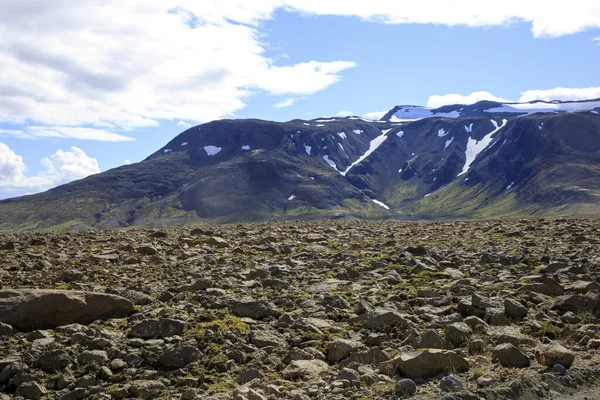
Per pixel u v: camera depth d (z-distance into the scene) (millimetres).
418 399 8859
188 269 19922
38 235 34188
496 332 11828
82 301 13062
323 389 9219
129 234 34281
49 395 9453
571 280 16750
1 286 15922
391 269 19172
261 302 13766
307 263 21078
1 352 10992
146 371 10250
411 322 12562
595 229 30938
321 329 12492
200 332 11875
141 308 14164
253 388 9367
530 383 9414
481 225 38125
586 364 10211
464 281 16516
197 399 8961
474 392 8992
